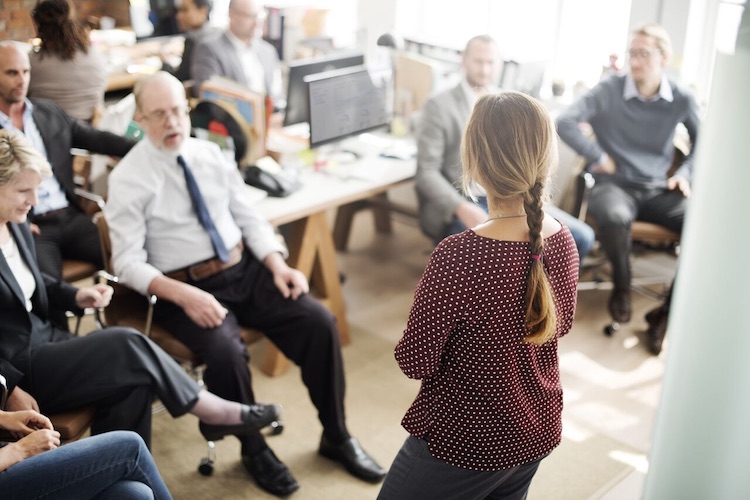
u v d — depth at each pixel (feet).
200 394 8.79
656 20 14.76
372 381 11.80
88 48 13.91
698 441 6.56
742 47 5.66
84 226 11.19
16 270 8.46
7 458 6.94
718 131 5.88
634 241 14.03
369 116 14.10
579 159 13.60
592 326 13.51
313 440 10.48
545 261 5.96
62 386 8.21
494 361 5.95
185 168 9.81
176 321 9.48
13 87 10.67
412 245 16.26
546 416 6.30
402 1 18.20
